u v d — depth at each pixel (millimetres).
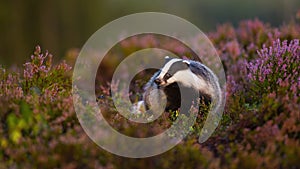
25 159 12789
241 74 22016
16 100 15383
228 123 16500
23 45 54406
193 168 12898
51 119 14844
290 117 14852
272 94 15812
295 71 18344
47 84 18109
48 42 56469
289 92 16391
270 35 25797
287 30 27422
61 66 18703
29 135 13906
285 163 13227
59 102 15391
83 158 12750
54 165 12391
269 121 14430
